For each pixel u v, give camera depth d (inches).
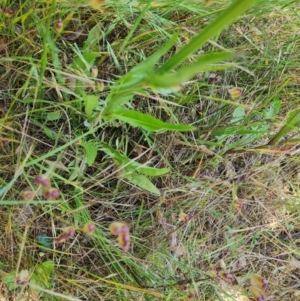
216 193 14.6
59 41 12.3
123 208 13.8
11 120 12.0
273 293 16.1
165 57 13.5
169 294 12.8
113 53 11.9
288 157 15.0
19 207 12.1
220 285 14.9
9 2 11.3
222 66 10.6
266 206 15.5
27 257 12.4
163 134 13.7
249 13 13.6
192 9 12.4
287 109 15.2
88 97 10.1
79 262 13.4
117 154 12.3
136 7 12.3
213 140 14.5
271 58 14.2
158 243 14.0
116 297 13.6
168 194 14.1
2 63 11.6
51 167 10.2
